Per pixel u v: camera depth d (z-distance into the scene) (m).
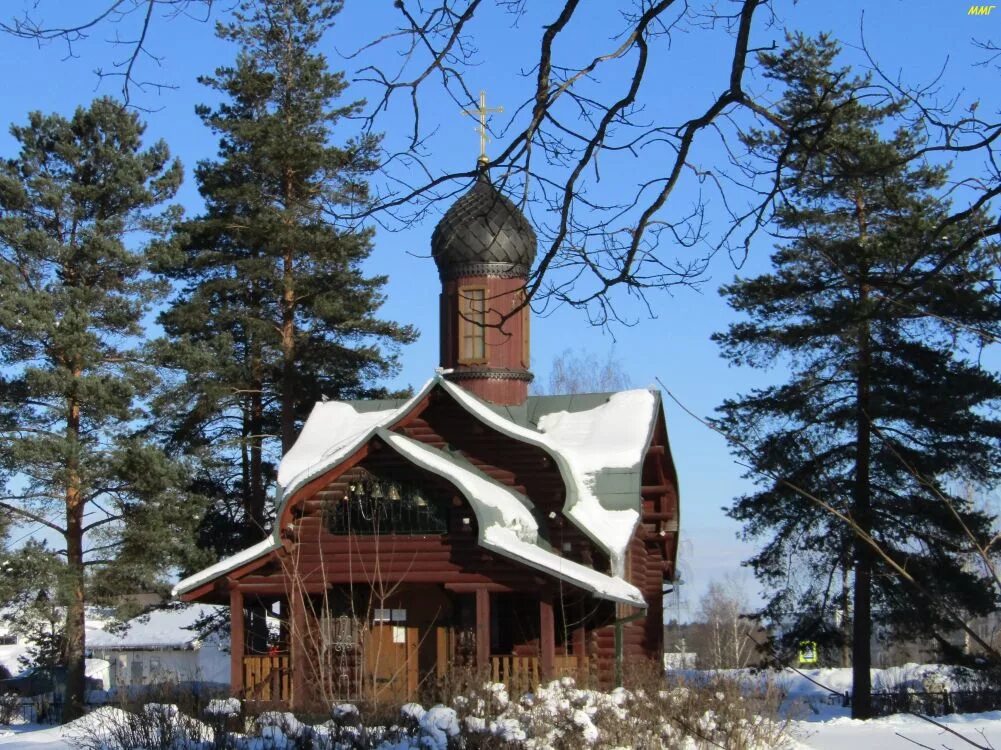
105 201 38.91
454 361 32.09
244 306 41.97
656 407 31.47
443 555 26.88
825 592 35.47
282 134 33.59
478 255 31.78
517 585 26.30
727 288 35.62
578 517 27.73
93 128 39.00
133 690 25.73
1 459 36.53
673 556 34.78
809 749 20.38
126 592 38.31
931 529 34.34
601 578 26.25
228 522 42.47
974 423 34.28
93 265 38.22
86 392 36.56
